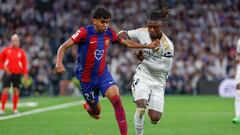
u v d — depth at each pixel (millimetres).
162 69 11727
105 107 22906
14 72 20203
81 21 40375
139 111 11312
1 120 17531
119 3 41656
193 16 40000
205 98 29219
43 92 32938
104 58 11430
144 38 11664
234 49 35719
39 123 16562
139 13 40844
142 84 11633
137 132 11461
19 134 13820
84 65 11344
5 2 41312
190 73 33281
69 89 33219
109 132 14258
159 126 15727
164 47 11609
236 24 39781
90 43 11172
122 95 32062
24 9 40969
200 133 14133
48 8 41344
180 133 14117
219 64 34188
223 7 41312
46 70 33906
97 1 42844
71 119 17828
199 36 37438
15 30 38750
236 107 16578
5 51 20328
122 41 11391
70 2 41906
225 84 30828
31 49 35500
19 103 25859
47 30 39312
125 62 33625
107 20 11062
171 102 26156
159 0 41531
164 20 11414
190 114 19766
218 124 16312
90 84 11461
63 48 10820
